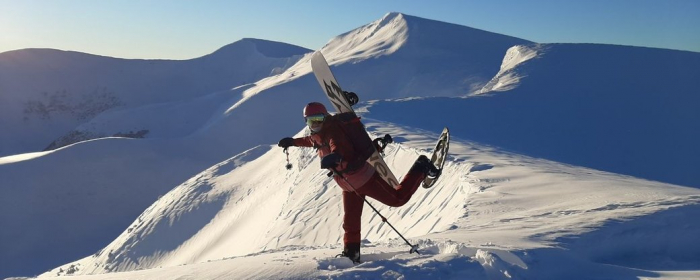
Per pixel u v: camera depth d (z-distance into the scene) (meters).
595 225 6.21
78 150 84.69
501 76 73.19
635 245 5.96
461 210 10.92
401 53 164.50
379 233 17.52
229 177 46.56
